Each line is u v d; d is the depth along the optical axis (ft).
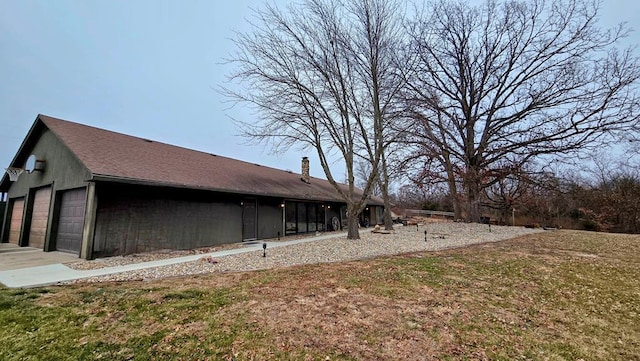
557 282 18.38
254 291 15.70
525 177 51.70
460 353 10.04
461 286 17.10
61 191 30.94
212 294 15.15
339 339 10.69
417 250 30.14
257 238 43.70
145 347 10.10
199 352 9.84
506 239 38.37
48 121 32.76
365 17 40.09
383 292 15.69
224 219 38.75
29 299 14.20
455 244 34.27
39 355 9.55
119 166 28.07
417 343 10.57
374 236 43.16
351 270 20.56
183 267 22.41
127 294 15.01
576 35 48.65
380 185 56.80
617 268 21.80
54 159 32.07
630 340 11.40
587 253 27.40
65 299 14.23
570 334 11.78
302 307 13.48
